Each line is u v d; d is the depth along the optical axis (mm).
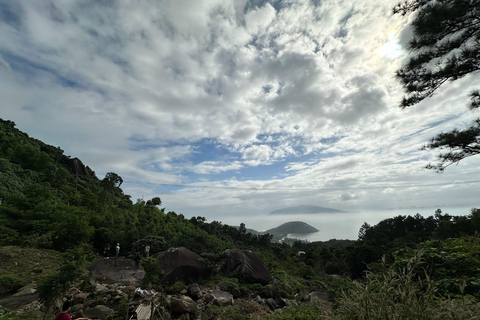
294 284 19125
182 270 14258
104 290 10320
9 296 9672
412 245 30531
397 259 5738
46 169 57281
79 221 21281
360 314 2508
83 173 77562
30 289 10023
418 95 7836
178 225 42594
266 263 28672
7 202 28594
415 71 7559
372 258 31172
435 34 6613
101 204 43188
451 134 7797
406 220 65562
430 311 2248
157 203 60875
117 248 17453
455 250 5848
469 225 26672
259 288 14648
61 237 19516
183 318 8789
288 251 62750
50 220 24594
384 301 2453
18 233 20500
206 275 15305
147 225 34031
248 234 81375
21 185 44000
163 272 13633
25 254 14781
